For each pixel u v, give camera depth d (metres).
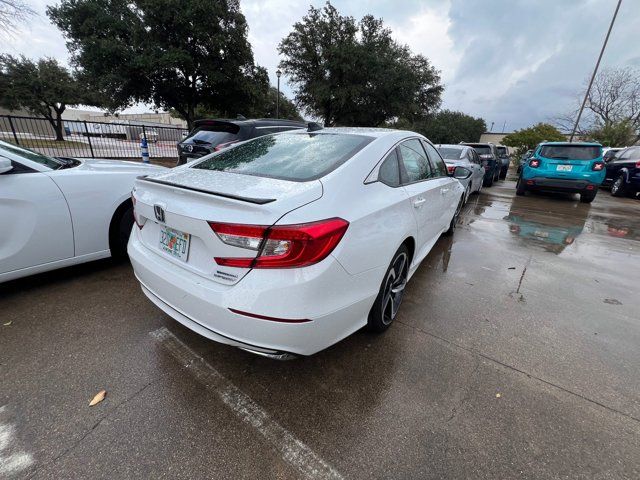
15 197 2.58
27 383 1.93
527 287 3.55
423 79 22.95
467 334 2.62
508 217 7.05
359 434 1.71
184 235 1.86
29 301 2.78
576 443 1.71
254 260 1.58
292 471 1.52
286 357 1.73
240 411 1.82
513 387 2.07
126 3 14.57
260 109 20.77
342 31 20.97
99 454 1.56
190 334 2.43
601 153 8.54
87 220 3.02
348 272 1.80
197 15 14.62
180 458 1.56
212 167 2.37
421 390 2.02
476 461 1.59
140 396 1.89
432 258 4.32
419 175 2.99
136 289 3.04
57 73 27.22
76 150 10.37
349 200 1.87
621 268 4.27
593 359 2.38
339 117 22.62
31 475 1.45
